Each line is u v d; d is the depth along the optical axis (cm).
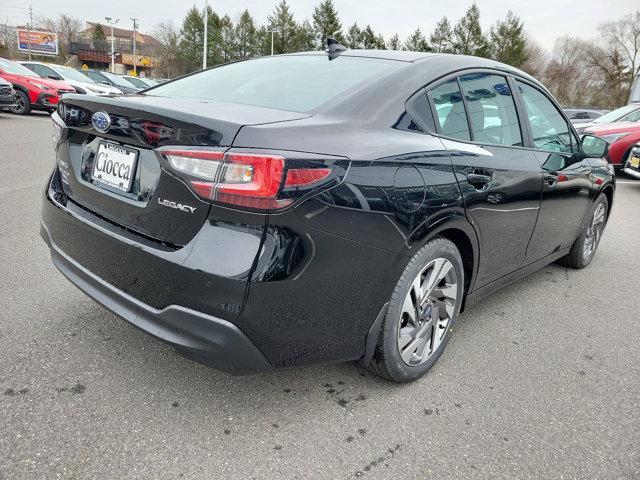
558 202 329
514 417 222
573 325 323
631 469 195
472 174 235
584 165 367
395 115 216
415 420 215
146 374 230
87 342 251
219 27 7038
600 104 5856
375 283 197
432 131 228
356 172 182
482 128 263
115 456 181
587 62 6175
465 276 262
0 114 1323
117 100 196
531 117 311
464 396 235
